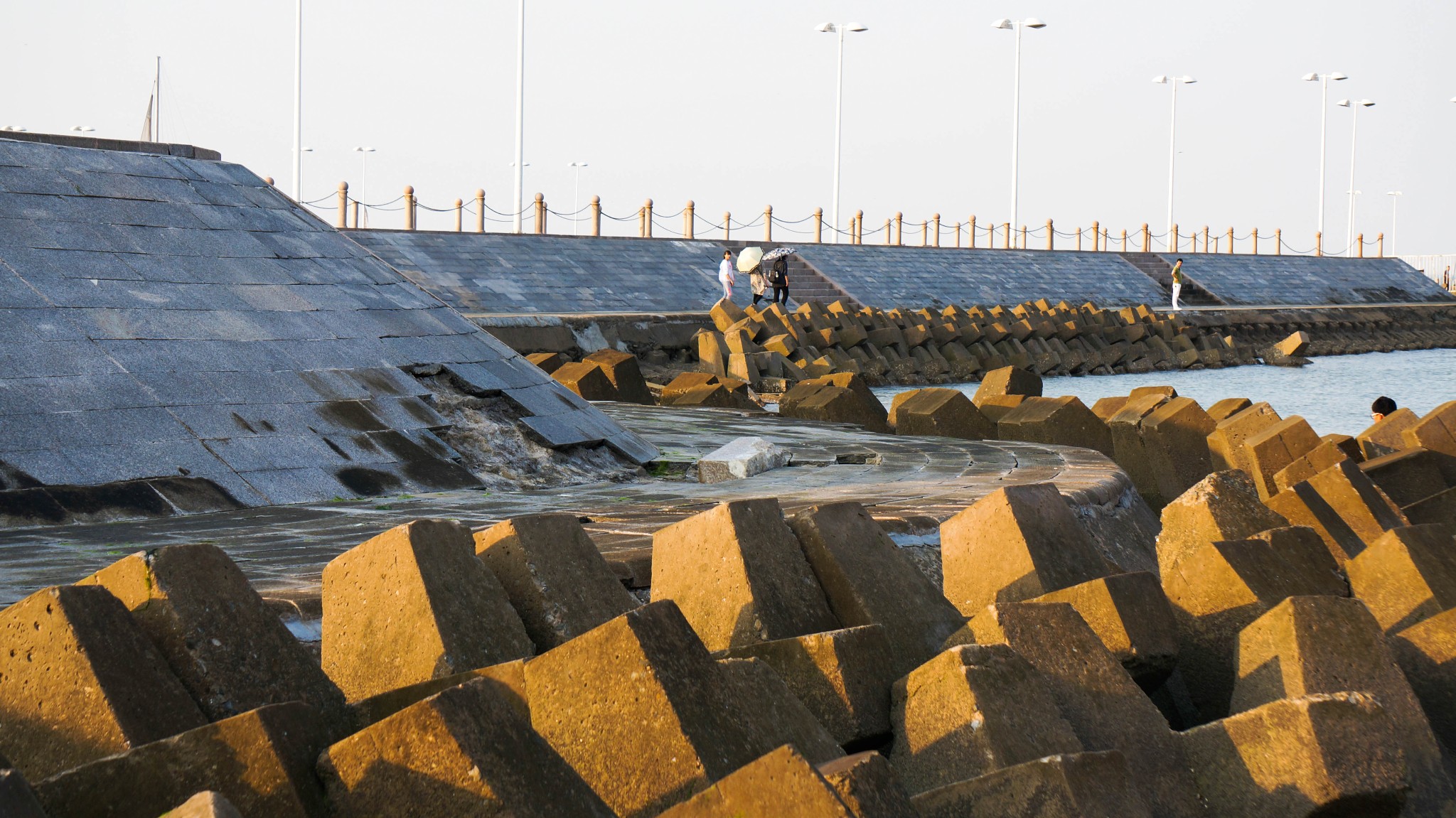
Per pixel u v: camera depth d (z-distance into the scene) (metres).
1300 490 25.45
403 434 30.17
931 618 15.55
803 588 15.21
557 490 29.73
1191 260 185.12
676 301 114.75
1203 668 17.00
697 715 11.15
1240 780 12.81
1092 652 13.94
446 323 36.03
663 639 11.42
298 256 35.31
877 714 13.09
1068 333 115.19
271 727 9.70
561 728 11.49
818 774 9.33
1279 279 188.50
